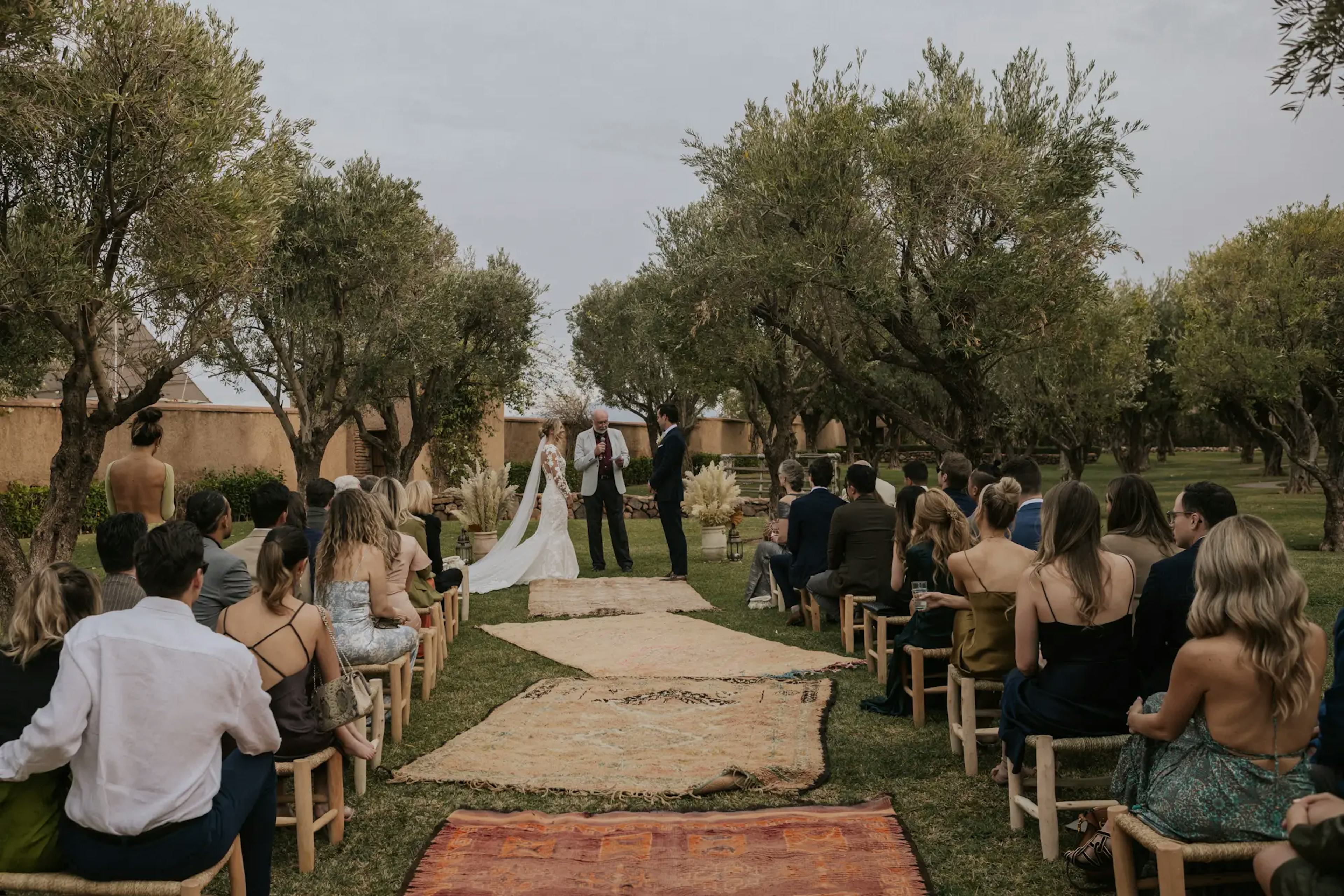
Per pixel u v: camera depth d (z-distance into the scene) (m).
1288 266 14.19
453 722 5.66
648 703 5.96
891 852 3.59
